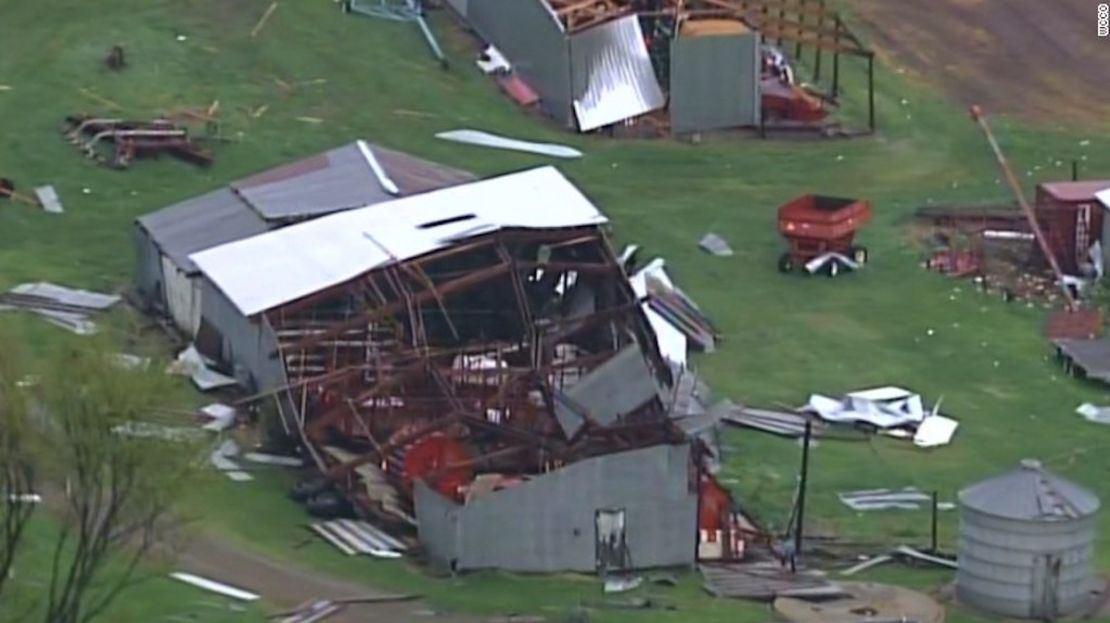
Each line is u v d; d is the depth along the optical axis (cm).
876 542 19162
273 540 18175
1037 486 17862
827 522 19550
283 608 16862
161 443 15500
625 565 18200
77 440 15075
